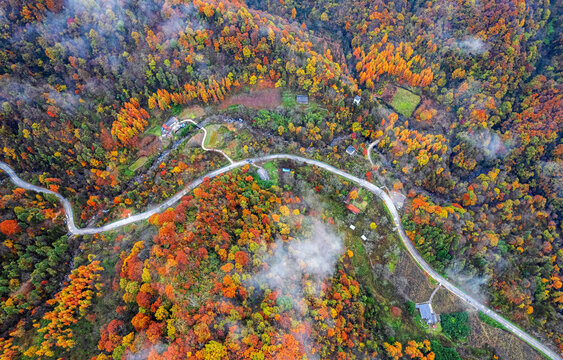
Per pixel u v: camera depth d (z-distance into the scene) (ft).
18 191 458.50
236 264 365.40
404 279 474.08
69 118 513.86
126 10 567.18
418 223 498.69
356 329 395.55
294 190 510.58
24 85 500.33
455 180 577.02
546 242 521.65
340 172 559.79
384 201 531.09
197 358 293.23
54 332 346.95
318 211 501.97
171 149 557.33
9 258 396.98
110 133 535.60
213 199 437.58
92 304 369.71
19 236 412.16
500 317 458.50
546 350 436.35
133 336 318.24
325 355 349.20
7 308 355.77
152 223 426.10
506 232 526.16
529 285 476.95
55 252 421.59
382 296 461.78
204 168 526.98
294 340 328.08
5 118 480.23
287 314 355.97
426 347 419.95
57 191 486.38
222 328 318.65
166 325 317.01
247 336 318.86
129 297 342.44
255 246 392.68
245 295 353.10
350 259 476.54
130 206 490.90
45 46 524.52
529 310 453.99
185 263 349.41
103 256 419.54
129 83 564.71
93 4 545.03
